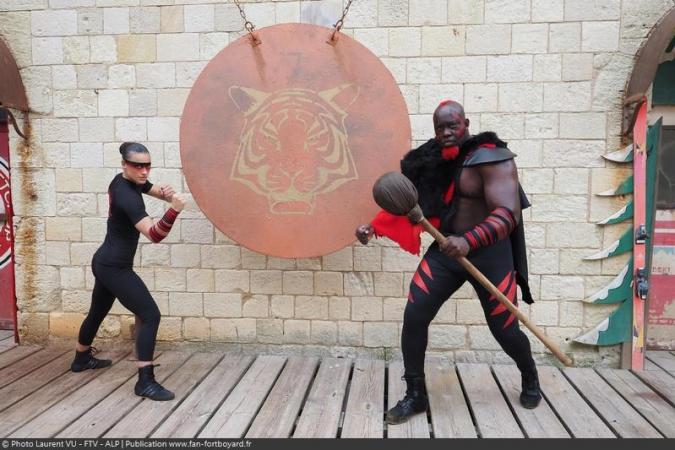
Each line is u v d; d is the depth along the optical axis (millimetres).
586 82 3232
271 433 2422
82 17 3516
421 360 2594
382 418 2594
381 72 3020
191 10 3441
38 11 3537
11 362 3389
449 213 2492
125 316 3656
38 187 3643
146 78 3506
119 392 2893
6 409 2670
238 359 3457
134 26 3488
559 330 3357
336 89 3041
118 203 2672
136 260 3600
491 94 3295
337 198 3055
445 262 2510
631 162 3225
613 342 3299
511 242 2646
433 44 3309
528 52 3254
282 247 3096
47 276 3684
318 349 3527
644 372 3248
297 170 3062
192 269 3578
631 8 3170
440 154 2498
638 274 3242
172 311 3609
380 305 3469
